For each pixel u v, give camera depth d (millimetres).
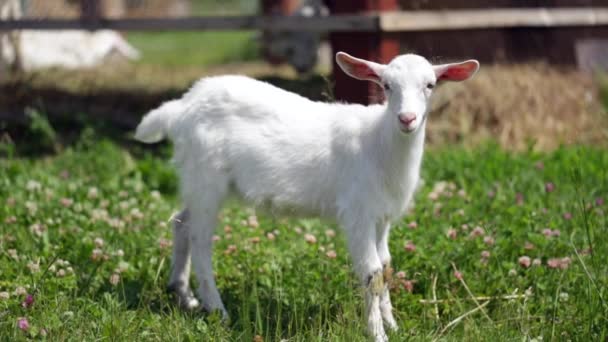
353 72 5027
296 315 4836
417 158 4984
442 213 6523
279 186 5121
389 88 4777
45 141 9398
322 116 5152
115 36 15219
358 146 4977
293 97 5285
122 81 11133
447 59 9711
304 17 9000
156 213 6867
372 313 4859
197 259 5305
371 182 4953
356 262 5012
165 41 22984
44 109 10117
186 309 5367
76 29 10070
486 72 10227
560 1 11047
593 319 4789
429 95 4812
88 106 10258
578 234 5980
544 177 7641
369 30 8641
